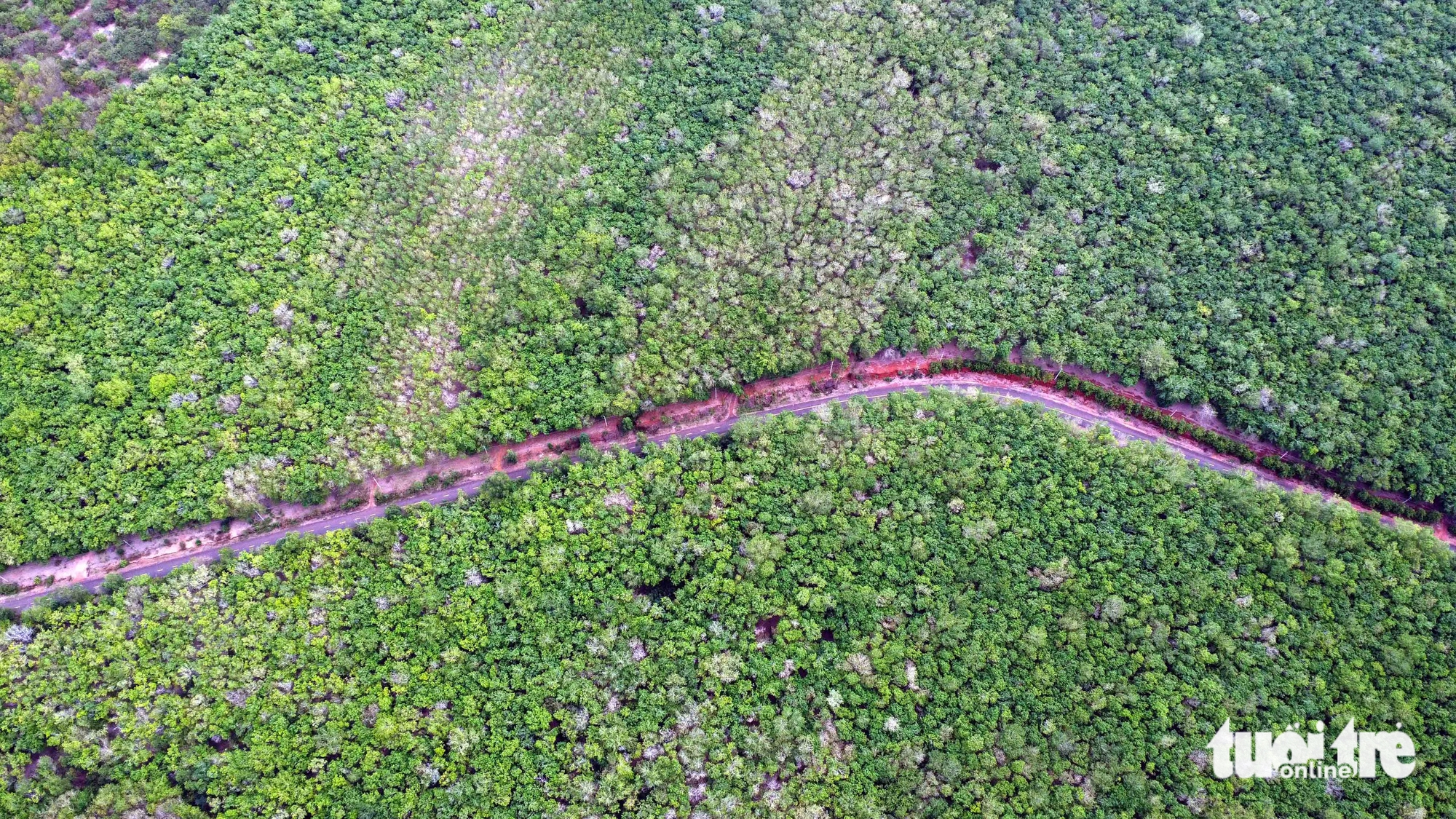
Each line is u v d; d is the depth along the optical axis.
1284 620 96.69
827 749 93.94
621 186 122.56
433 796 92.31
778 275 117.31
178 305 113.31
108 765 92.69
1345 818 87.44
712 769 93.00
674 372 112.81
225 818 90.69
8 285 110.94
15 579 103.88
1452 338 110.56
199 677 96.19
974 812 90.00
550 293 116.12
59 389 108.06
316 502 108.69
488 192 121.19
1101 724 92.81
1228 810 87.81
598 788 92.19
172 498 105.62
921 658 97.12
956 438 108.19
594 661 97.88
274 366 111.00
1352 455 107.19
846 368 118.56
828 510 104.69
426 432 109.56
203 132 121.88
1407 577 98.62
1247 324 113.00
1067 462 106.56
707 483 106.88
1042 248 119.12
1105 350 114.56
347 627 99.50
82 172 117.75
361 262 117.12
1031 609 98.44
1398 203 117.94
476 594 101.12
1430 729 91.25
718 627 99.56
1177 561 100.31
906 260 118.69
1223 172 121.75
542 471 108.75
